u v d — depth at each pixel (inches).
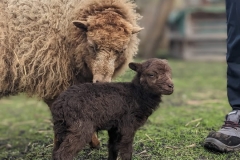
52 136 234.5
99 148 197.0
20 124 291.9
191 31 767.7
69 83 196.7
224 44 770.2
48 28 192.2
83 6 192.4
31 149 213.5
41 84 193.0
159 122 246.4
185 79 484.4
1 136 259.4
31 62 190.2
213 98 341.7
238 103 179.6
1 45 190.5
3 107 371.9
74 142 146.1
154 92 156.9
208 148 179.9
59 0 196.5
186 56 773.3
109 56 181.8
